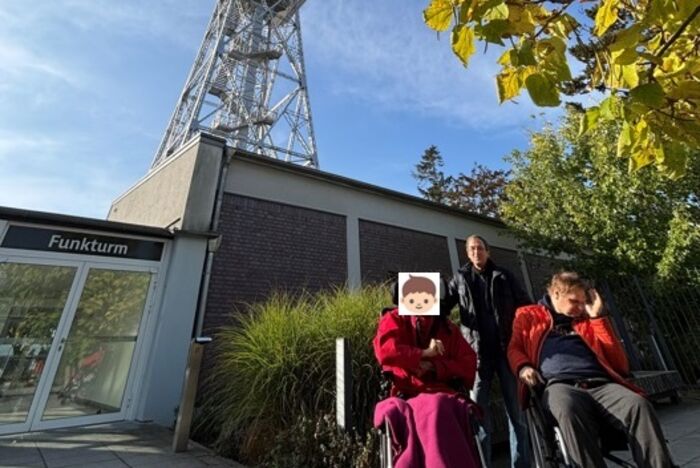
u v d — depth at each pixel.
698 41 1.41
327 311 4.79
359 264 8.71
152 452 4.33
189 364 4.66
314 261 8.05
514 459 3.08
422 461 1.96
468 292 3.47
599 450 2.07
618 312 7.68
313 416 3.93
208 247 6.78
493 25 1.19
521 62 1.22
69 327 5.84
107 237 6.26
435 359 2.40
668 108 1.40
